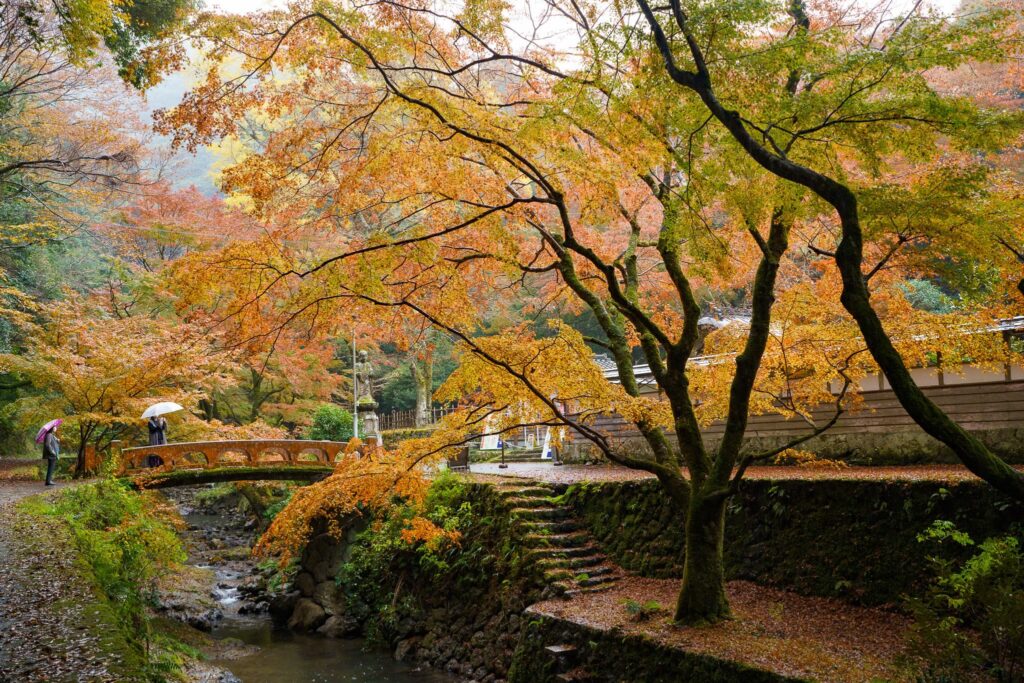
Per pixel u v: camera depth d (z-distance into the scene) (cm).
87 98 2128
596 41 690
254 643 1436
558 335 932
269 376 2338
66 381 1645
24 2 1179
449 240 997
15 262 2197
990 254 774
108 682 480
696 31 638
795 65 682
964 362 1197
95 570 895
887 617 925
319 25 749
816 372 1169
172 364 1644
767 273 891
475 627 1280
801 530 1081
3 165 1797
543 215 1119
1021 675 668
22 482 1612
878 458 1398
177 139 761
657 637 906
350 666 1280
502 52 838
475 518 1435
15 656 525
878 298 1167
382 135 843
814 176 555
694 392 1245
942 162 1069
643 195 1209
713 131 724
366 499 1067
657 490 1280
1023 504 860
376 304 863
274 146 845
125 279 2130
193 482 1617
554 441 1041
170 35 731
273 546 1203
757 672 771
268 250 808
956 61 661
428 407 2666
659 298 1673
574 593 1155
